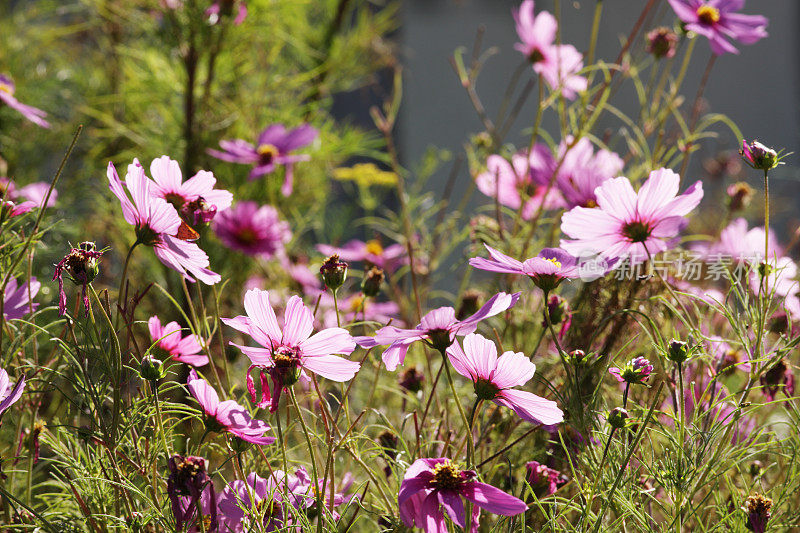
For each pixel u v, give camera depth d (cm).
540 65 156
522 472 127
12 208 126
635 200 118
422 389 132
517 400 113
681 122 147
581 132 146
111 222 180
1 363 121
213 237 179
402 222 173
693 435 118
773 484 127
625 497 117
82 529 119
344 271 120
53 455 134
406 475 111
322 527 116
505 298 113
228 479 129
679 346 115
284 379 112
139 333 154
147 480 118
